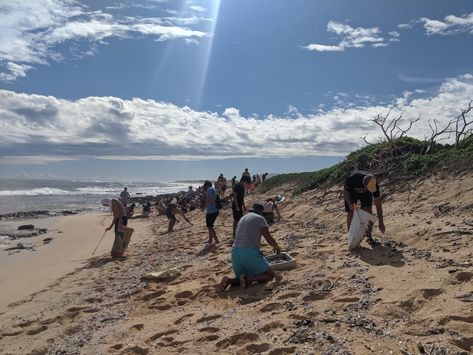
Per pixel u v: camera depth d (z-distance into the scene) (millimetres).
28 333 6445
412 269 6137
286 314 5453
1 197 55281
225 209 21406
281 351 4438
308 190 17172
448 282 5383
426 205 9523
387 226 8961
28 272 11641
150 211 31109
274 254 8188
